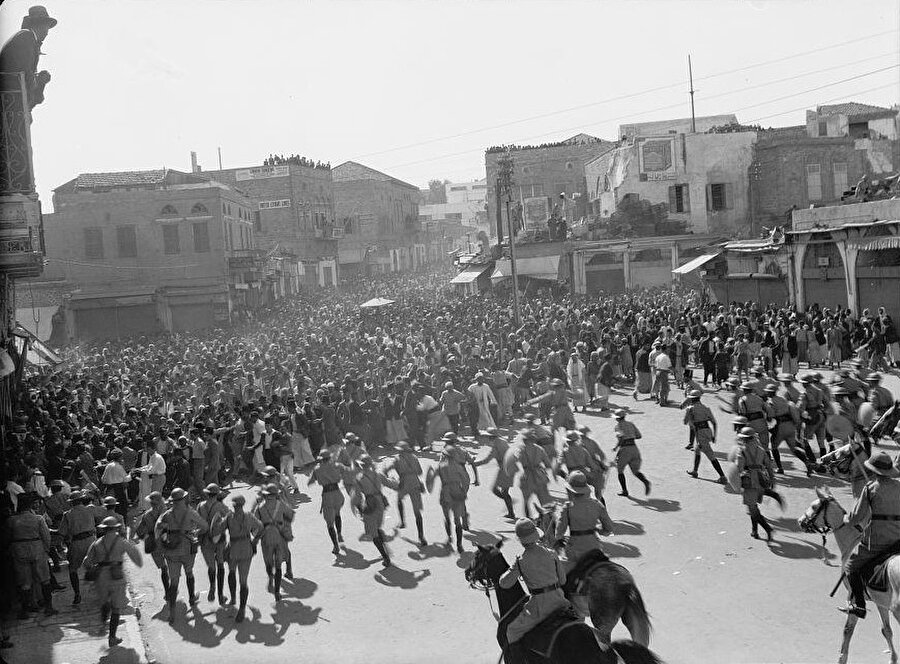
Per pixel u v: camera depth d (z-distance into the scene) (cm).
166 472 1820
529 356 2958
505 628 918
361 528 1631
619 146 5900
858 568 908
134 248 5688
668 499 1608
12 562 1227
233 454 2119
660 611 1075
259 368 3078
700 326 3216
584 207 6800
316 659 1023
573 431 1499
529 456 1512
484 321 4175
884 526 899
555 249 5953
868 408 1648
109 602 1125
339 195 10381
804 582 1144
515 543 1430
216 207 5700
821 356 3059
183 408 2466
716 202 5628
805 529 1070
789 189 5381
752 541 1329
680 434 2200
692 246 5631
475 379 2456
